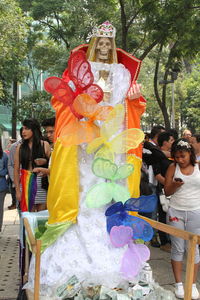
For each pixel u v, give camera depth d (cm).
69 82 379
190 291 299
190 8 1152
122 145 368
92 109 351
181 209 420
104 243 350
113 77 386
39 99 2805
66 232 356
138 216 377
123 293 321
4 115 4084
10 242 621
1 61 1466
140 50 1888
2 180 618
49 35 2083
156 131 636
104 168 354
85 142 360
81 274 329
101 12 1597
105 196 358
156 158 536
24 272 393
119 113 358
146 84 3114
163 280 459
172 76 1582
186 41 1256
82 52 346
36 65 2736
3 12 1407
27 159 473
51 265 340
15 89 2747
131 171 364
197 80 2892
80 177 368
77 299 311
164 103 1750
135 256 348
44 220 396
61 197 356
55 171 363
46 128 553
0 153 612
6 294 411
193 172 417
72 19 1778
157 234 635
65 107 371
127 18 1516
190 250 301
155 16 1208
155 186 589
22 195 458
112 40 386
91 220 359
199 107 3158
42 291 332
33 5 2014
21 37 1481
